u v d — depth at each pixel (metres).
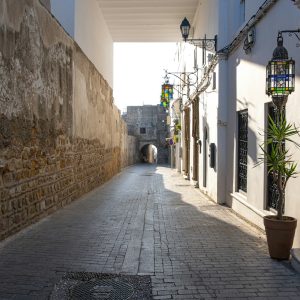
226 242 6.57
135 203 11.23
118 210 9.80
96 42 16.00
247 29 8.16
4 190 6.16
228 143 10.56
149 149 63.84
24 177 7.05
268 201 7.31
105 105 17.97
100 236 6.80
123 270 5.00
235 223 8.29
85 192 12.96
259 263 5.36
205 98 13.67
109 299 4.11
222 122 10.83
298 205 5.63
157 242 6.53
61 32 9.52
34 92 7.57
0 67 6.00
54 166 8.99
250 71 8.24
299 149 5.58
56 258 5.41
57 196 9.29
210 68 11.98
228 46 10.23
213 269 5.11
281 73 5.35
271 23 6.88
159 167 38.38
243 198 8.88
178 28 19.38
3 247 5.82
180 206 10.74
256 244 6.42
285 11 6.20
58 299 4.05
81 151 12.20
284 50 5.39
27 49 7.16
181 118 24.70
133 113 53.59
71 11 11.85
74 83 11.04
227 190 10.72
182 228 7.72
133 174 25.48
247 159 8.43
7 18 6.26
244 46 8.46
